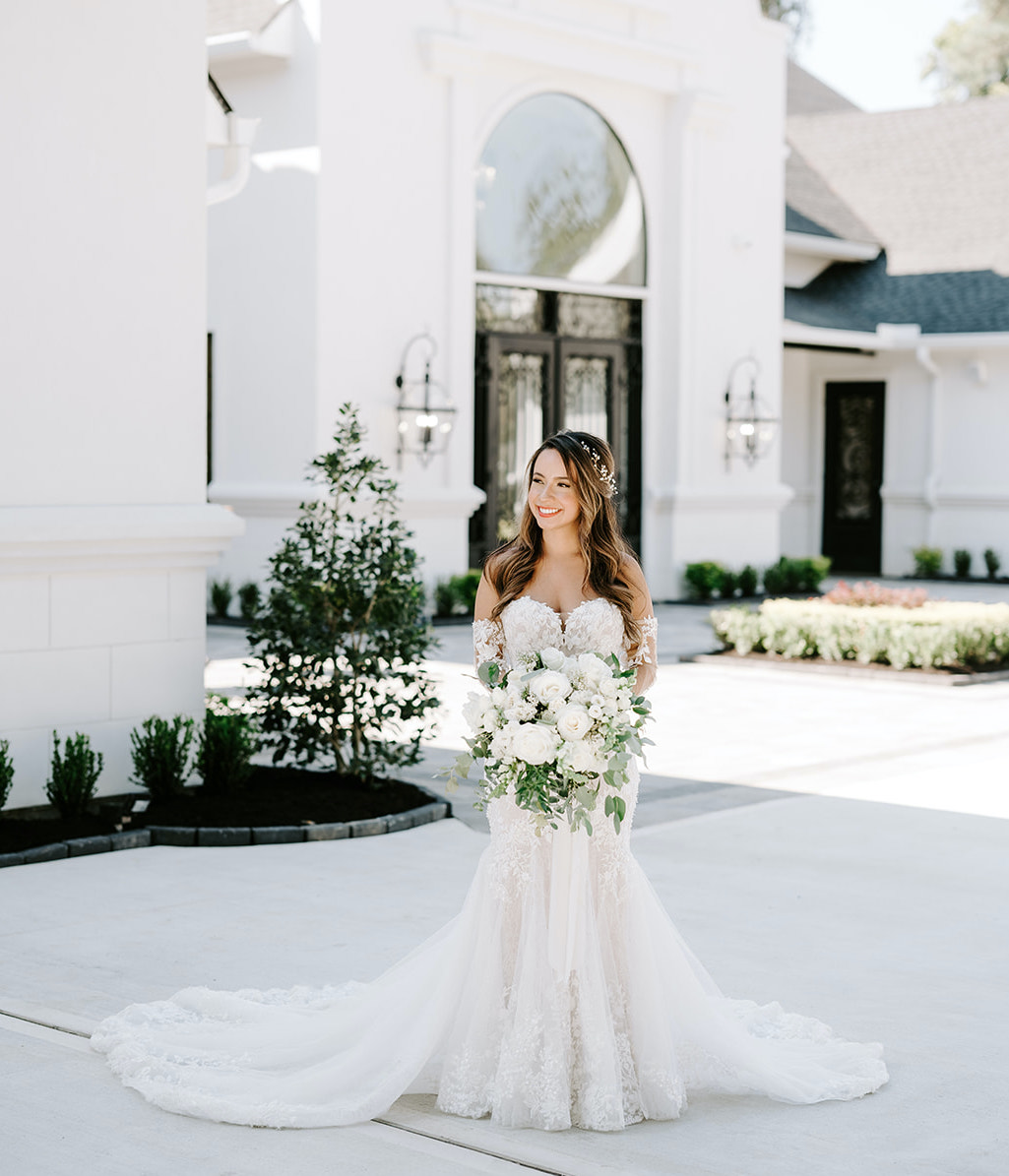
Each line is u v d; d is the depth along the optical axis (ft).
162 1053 15.23
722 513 73.26
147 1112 14.14
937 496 86.94
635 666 15.48
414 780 30.25
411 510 58.49
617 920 14.61
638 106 68.08
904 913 21.47
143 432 27.50
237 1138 13.62
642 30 66.80
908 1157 13.26
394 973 15.64
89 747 26.50
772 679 47.01
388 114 56.90
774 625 49.78
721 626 51.21
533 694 14.34
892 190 96.73
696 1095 14.94
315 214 54.85
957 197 94.38
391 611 27.99
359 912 20.99
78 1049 15.71
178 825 25.43
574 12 63.87
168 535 27.25
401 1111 14.43
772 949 19.70
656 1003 14.46
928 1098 14.71
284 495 55.52
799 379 90.63
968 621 47.57
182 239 27.96
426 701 28.48
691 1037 14.92
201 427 28.40
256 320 56.65
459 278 59.72
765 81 73.20
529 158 63.98
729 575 71.05
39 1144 13.33
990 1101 14.64
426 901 21.58
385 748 28.55
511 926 14.55
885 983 18.30
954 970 18.85
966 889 22.85
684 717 39.42
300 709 29.07
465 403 60.23
